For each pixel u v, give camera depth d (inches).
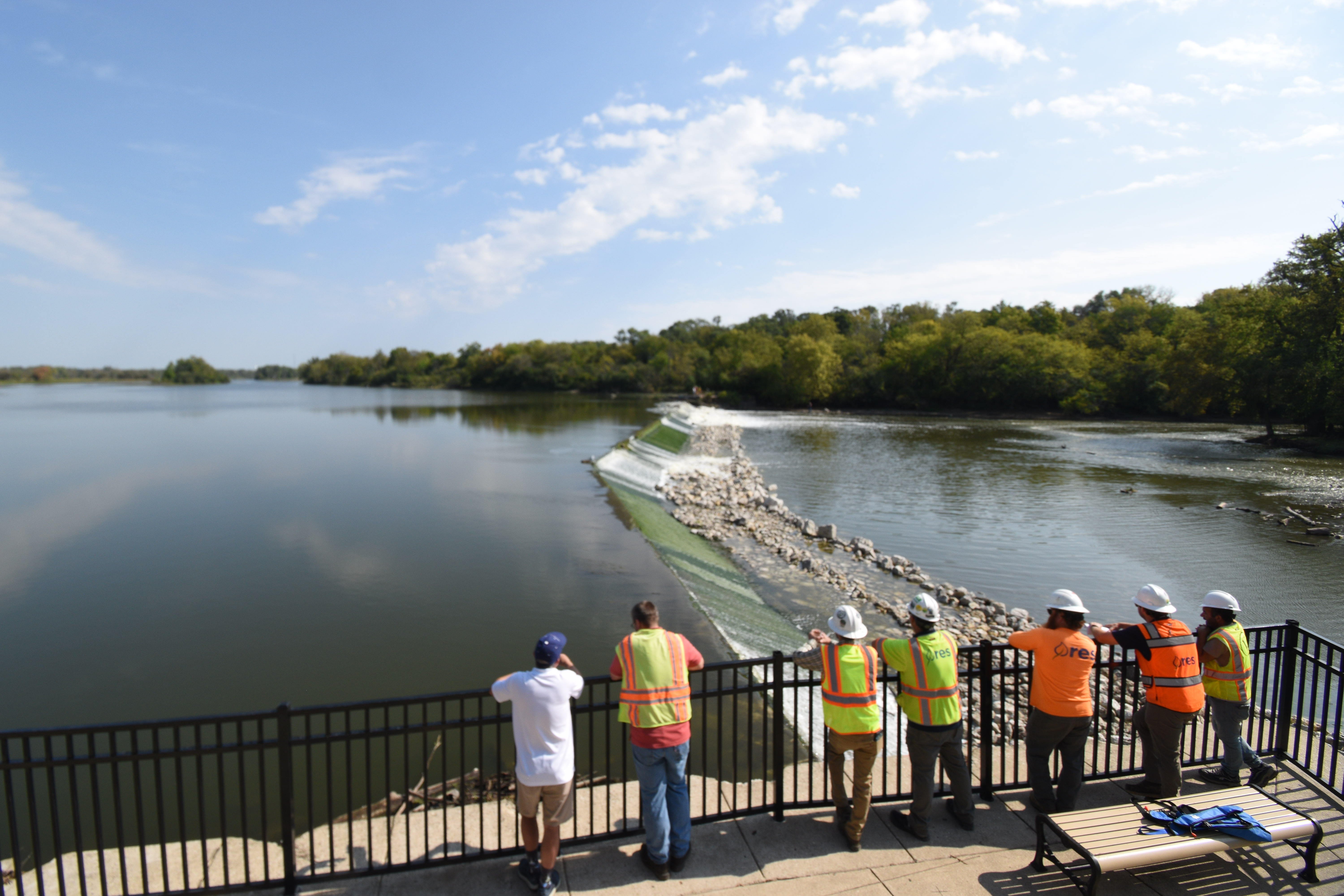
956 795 228.5
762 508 1280.8
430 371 7839.6
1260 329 2197.3
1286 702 275.3
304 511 1123.3
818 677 552.7
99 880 232.5
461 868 206.5
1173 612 240.5
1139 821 204.1
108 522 1033.5
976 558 952.3
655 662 202.7
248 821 347.9
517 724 195.5
